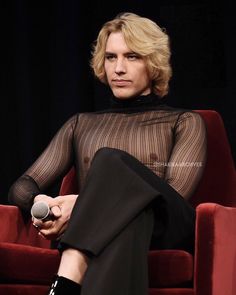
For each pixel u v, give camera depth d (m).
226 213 4.45
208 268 4.26
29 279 4.48
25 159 7.14
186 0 6.99
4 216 4.99
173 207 4.36
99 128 5.34
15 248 4.48
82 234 4.01
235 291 4.64
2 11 7.22
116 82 5.30
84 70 7.13
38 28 7.22
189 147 5.03
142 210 4.11
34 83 7.19
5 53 7.25
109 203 4.08
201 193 5.50
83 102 7.12
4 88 7.27
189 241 4.50
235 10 6.87
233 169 5.54
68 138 5.48
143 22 5.33
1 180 7.22
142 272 4.03
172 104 6.95
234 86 6.84
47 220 4.59
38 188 5.29
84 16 7.13
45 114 7.23
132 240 4.03
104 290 3.87
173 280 4.25
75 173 5.56
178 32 6.98
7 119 7.27
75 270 4.01
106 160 4.20
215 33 6.92
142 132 5.19
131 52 5.27
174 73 6.96
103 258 3.96
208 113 5.63
